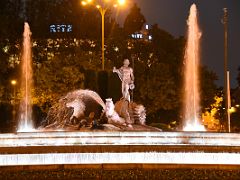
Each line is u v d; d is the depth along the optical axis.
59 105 36.06
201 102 67.31
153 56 64.88
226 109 44.72
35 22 74.75
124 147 23.38
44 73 56.34
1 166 22.95
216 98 71.81
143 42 65.69
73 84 56.12
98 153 23.22
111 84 42.78
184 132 27.08
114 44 64.44
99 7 49.28
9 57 62.84
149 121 64.06
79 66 57.62
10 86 60.09
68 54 61.94
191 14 45.62
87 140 26.48
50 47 65.00
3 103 61.47
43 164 23.08
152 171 22.92
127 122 35.31
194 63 49.78
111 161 23.27
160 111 64.69
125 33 70.94
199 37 47.91
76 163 23.16
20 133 26.88
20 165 22.97
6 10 73.88
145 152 23.38
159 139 26.67
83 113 35.53
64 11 76.50
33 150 23.14
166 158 23.45
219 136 26.59
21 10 75.19
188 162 23.53
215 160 23.56
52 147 23.23
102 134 26.73
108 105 35.16
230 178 21.83
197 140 26.58
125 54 64.12
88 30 76.06
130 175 22.16
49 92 56.47
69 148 23.23
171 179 21.61
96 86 42.75
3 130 59.62
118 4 51.00
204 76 67.12
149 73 61.09
